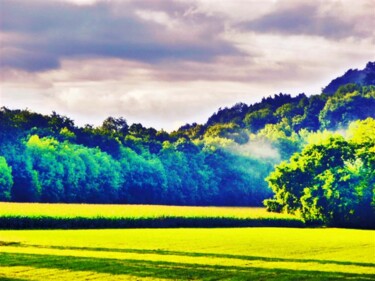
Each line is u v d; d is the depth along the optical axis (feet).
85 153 505.25
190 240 210.18
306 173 361.51
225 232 259.80
